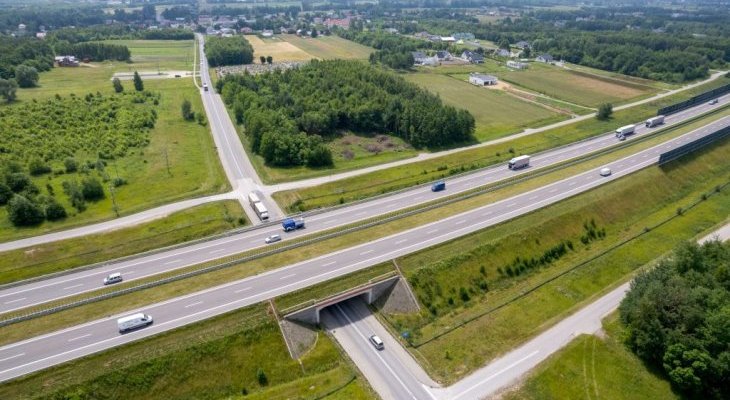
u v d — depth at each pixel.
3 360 63.78
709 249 83.19
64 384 61.59
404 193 116.69
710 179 135.75
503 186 119.44
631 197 118.06
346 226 99.69
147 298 76.50
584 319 80.62
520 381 68.88
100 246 92.25
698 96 198.50
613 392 67.44
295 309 76.62
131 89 199.50
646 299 71.44
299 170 128.88
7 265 85.56
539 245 97.94
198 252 90.31
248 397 65.75
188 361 66.88
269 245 92.50
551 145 153.25
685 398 66.25
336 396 66.50
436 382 69.12
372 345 76.06
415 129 151.62
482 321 80.81
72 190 106.06
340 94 172.88
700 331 66.38
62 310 73.19
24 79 192.25
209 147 144.00
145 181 119.56
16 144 131.75
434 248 92.12
